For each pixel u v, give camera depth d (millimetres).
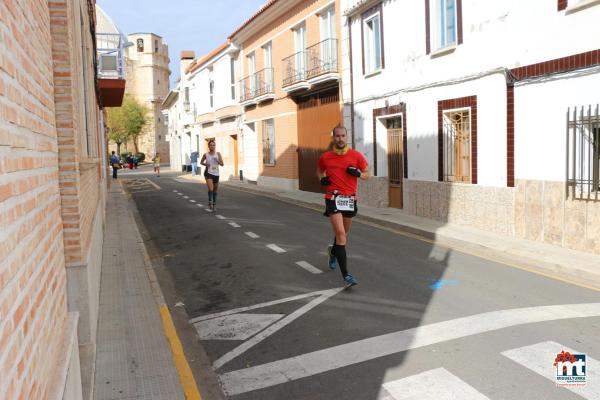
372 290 6656
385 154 14758
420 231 10773
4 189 1834
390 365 4398
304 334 5246
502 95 9992
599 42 7992
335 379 4219
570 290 6480
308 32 19016
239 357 4797
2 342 1646
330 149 7023
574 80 8461
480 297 6215
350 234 10898
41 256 2633
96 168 9938
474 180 10867
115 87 18062
